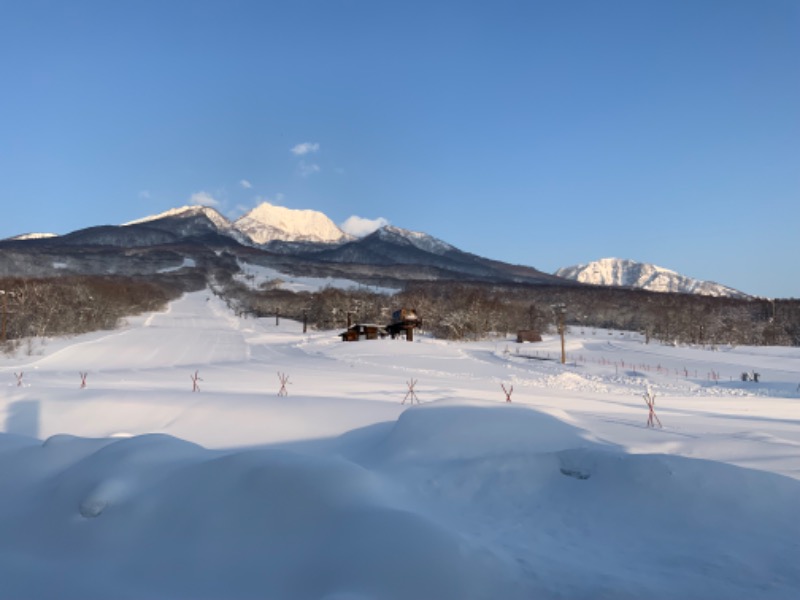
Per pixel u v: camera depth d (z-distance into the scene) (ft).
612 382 143.33
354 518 23.31
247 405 62.44
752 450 38.19
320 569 21.50
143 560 24.25
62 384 104.22
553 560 23.07
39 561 25.25
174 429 57.31
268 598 21.18
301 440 51.31
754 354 256.52
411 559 20.70
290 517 24.45
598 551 24.18
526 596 20.03
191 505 26.25
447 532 22.36
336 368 159.74
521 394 101.24
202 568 23.26
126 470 29.37
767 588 20.53
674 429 56.59
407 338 285.84
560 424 39.24
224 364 171.83
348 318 382.42
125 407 63.36
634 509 27.17
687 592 20.35
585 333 432.25
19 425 60.29
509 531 26.32
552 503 29.04
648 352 258.78
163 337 277.23
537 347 292.20
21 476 32.37
